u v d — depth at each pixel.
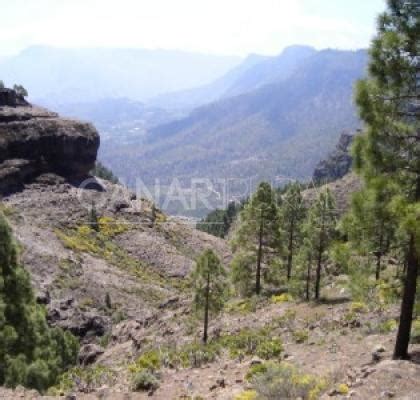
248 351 23.83
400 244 16.34
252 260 43.72
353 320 24.88
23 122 96.19
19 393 16.03
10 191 88.81
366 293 18.17
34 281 53.59
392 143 15.68
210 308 32.28
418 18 15.02
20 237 66.25
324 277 42.72
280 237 43.19
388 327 21.89
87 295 58.34
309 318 29.62
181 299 46.44
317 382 14.95
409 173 15.55
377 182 15.28
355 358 18.47
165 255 85.31
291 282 39.12
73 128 99.94
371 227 16.23
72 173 99.69
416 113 15.66
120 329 46.03
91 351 37.84
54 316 47.00
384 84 15.58
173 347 31.47
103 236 85.31
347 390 13.52
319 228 36.16
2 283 18.67
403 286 16.95
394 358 16.08
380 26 15.72
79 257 69.81
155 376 21.22
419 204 14.01
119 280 67.19
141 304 61.28
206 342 30.56
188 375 21.14
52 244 70.19
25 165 92.06
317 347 22.31
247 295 44.44
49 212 85.25
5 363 17.59
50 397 16.12
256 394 15.23
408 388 12.99
